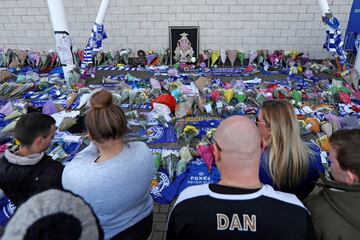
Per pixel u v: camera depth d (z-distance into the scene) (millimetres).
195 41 7277
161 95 4434
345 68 5836
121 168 1524
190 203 1170
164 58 7281
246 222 1107
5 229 669
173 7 7051
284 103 1843
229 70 6730
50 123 1957
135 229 1763
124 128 1584
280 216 1113
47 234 645
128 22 7336
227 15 7031
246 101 4758
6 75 6188
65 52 5402
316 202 1407
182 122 4043
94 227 744
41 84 5629
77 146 3529
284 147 1715
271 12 6906
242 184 1199
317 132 3686
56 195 743
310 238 1137
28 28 7609
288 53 6820
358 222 1217
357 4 6527
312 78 5945
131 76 5961
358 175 1289
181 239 1183
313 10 6781
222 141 1217
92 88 5613
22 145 1868
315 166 1840
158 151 3363
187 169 3072
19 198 1895
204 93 4867
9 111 4363
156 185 2875
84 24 7430
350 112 4270
